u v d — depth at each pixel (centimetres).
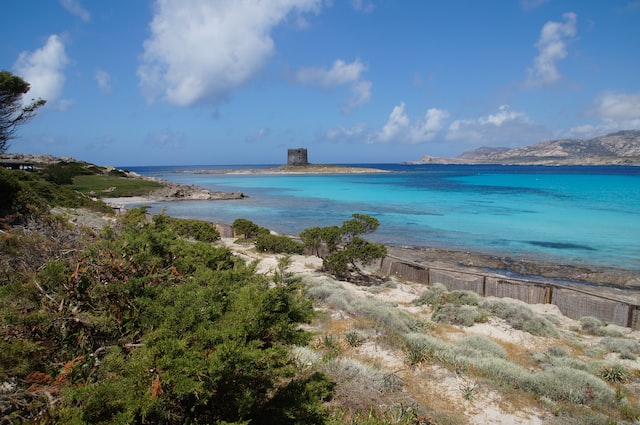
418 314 1391
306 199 6134
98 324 421
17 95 1758
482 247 2769
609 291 1823
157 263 544
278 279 609
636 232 3234
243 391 388
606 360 995
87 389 314
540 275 2100
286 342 447
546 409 698
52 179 5956
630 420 697
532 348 1098
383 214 4400
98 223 1589
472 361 866
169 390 323
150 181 7606
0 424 308
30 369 357
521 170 19125
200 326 389
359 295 1491
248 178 13088
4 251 581
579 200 5584
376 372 727
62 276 450
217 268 610
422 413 621
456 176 13500
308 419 455
